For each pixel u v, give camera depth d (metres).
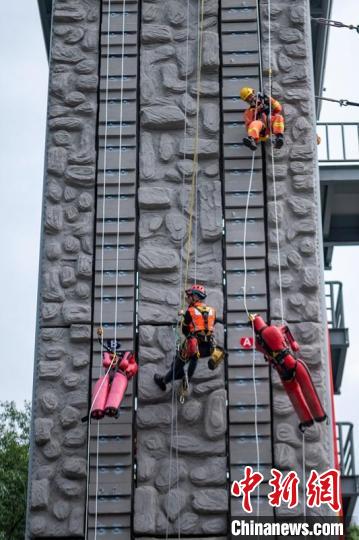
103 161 21.19
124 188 20.97
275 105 20.95
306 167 20.94
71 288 20.23
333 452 19.00
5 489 28.20
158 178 20.98
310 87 21.69
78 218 20.73
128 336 19.77
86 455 18.92
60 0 22.56
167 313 19.94
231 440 18.95
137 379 19.41
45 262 20.44
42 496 18.62
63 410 19.23
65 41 22.23
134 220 20.72
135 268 20.41
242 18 22.25
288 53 21.94
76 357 19.62
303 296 19.98
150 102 21.62
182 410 19.11
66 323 19.95
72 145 21.34
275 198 20.67
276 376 19.38
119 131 21.41
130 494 18.64
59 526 18.48
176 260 20.30
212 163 21.09
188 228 20.53
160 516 18.42
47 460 18.92
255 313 19.84
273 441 18.97
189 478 18.69
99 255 20.44
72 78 21.94
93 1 22.64
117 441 18.97
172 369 18.91
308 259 20.27
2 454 29.84
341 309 27.64
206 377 19.34
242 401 19.20
